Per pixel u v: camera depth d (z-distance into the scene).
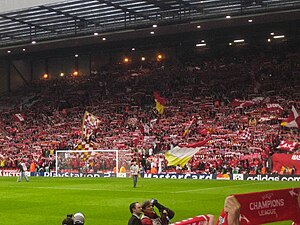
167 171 52.78
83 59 81.88
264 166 48.22
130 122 64.88
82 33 58.72
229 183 43.03
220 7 50.53
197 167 51.59
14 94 82.44
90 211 24.80
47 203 28.55
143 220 11.25
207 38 69.38
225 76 70.31
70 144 62.62
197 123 60.47
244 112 60.22
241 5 48.97
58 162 56.56
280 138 52.06
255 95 64.44
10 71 84.00
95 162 54.62
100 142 60.94
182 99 67.75
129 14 53.31
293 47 70.62
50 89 80.62
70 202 28.94
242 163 49.88
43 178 52.88
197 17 51.75
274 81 66.12
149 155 55.91
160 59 77.19
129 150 55.09
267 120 56.75
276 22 59.22
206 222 4.97
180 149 51.31
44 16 54.12
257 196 4.14
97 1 48.62
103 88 76.56
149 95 71.12
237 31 64.88
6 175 60.81
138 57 78.69
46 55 80.62
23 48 67.94
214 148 53.59
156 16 54.19
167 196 31.95
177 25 54.59
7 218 22.66
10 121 74.25
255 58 71.75
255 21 53.53
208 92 68.00
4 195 33.56
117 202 28.78
